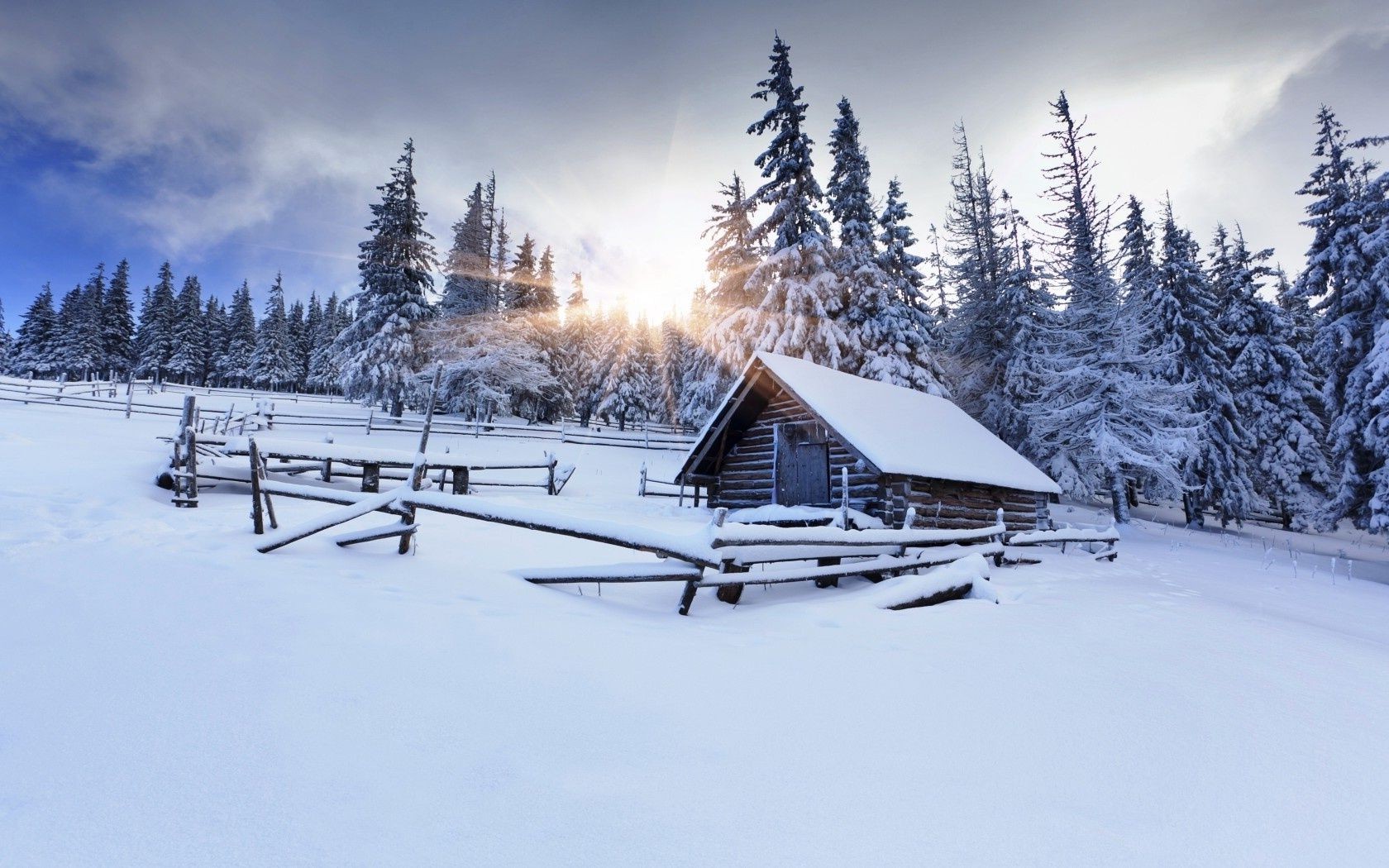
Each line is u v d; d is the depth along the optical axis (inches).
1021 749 124.9
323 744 105.8
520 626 180.5
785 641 198.5
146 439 693.9
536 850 82.4
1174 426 966.4
